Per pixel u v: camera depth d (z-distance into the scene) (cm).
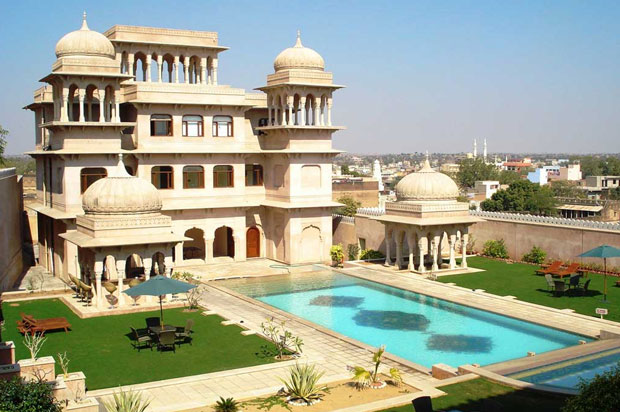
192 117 3891
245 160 4206
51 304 2889
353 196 6844
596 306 2739
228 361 2028
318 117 4088
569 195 10356
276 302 3011
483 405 1536
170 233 2858
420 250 3578
